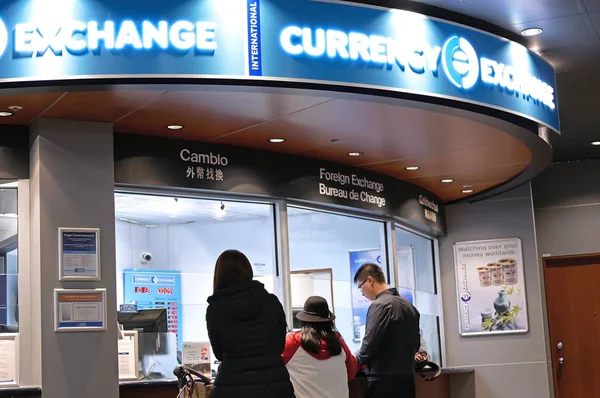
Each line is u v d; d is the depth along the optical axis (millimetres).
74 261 5523
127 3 4848
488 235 10180
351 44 5207
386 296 5973
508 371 9961
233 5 4957
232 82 4902
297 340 5191
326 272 7578
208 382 5105
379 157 7441
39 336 5398
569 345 10586
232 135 6340
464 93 5684
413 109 5680
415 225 9227
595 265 10547
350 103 5480
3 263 5645
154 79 4809
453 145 6977
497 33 6031
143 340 5867
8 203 5699
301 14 5090
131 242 6441
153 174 6152
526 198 10125
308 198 7258
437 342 10102
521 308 10000
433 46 5559
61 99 5141
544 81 6598
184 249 6715
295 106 5531
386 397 5844
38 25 4844
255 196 6891
